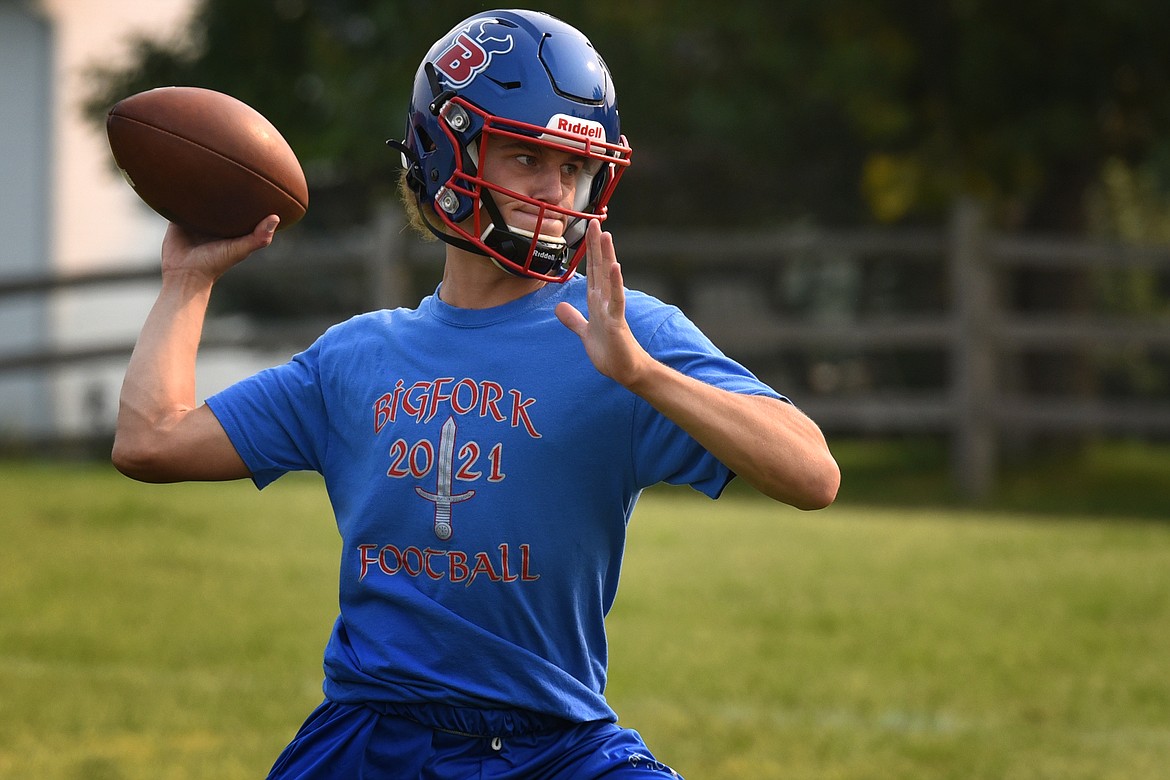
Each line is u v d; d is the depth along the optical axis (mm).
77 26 70750
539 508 9172
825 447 8781
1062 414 48094
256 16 59969
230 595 27594
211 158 10133
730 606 27484
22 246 68688
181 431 9852
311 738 9609
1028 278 59219
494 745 9328
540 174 9461
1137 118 57219
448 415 9344
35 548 30891
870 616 26906
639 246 49812
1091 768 18547
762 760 18703
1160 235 85938
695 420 8430
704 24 55156
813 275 78312
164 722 20000
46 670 22609
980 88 53719
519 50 9367
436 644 9281
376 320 10016
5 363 49375
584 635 9516
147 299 70875
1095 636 25797
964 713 21344
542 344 9414
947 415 48531
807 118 59188
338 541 32719
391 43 55562
